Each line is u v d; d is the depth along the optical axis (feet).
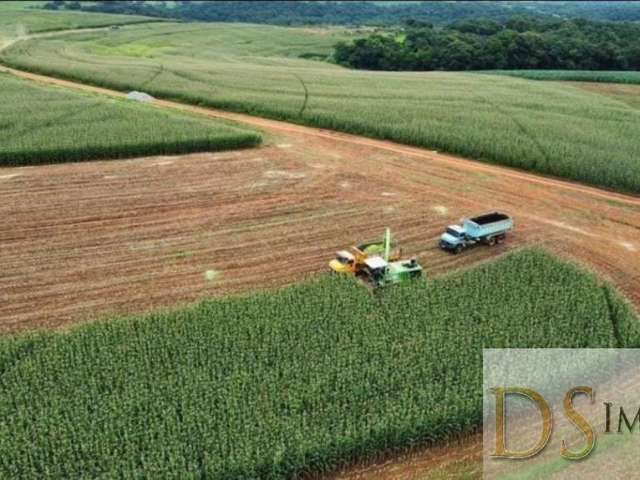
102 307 98.07
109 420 71.31
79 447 67.46
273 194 145.48
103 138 169.99
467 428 73.51
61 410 72.90
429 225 132.36
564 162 164.86
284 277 108.58
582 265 116.78
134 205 136.67
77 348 82.79
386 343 85.92
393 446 71.20
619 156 171.22
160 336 85.97
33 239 119.96
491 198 149.07
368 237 125.18
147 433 69.05
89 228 125.18
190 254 115.85
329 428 71.56
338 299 96.07
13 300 99.55
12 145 161.68
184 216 132.05
